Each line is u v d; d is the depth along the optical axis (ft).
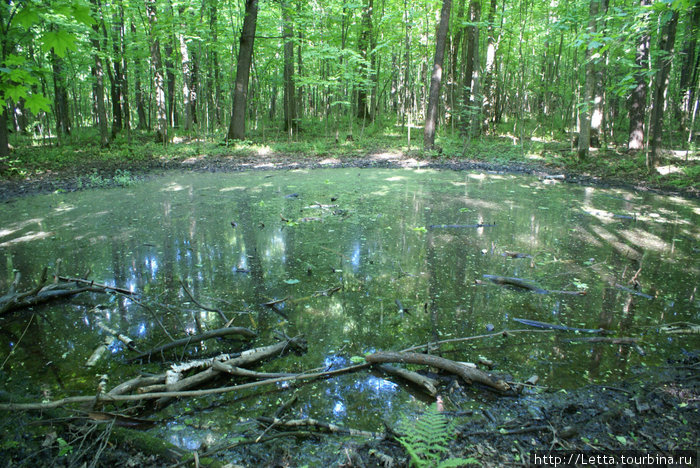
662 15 13.50
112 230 23.67
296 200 31.37
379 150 56.85
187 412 9.43
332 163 49.85
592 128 57.57
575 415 9.14
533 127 79.10
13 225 24.67
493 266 18.51
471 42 71.61
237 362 10.86
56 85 55.16
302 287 16.33
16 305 14.26
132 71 65.16
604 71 55.01
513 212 28.02
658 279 17.03
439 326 13.34
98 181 37.40
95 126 85.35
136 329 13.23
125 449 8.09
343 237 22.53
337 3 58.03
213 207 29.14
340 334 12.87
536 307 14.66
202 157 51.96
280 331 13.05
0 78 8.32
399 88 93.15
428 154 53.16
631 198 32.58
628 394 9.84
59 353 11.91
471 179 40.81
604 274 17.60
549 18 60.34
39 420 8.74
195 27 51.26
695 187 34.76
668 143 56.95
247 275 17.52
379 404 9.64
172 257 19.56
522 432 8.57
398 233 23.29
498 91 80.53
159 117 60.64
